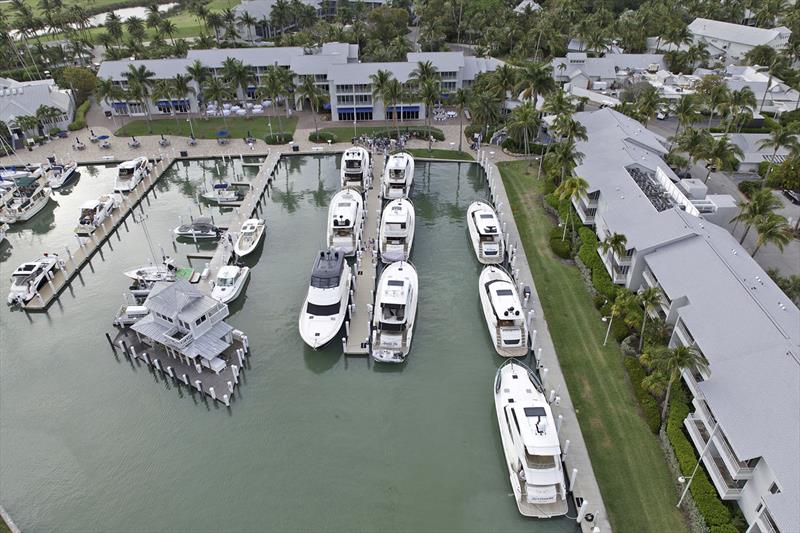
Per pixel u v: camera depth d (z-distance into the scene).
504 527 32.91
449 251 60.38
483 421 40.16
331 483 35.69
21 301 52.19
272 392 42.81
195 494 35.16
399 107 97.12
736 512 31.52
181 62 103.19
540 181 74.50
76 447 38.44
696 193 58.59
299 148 86.25
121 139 90.94
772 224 48.25
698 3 150.50
